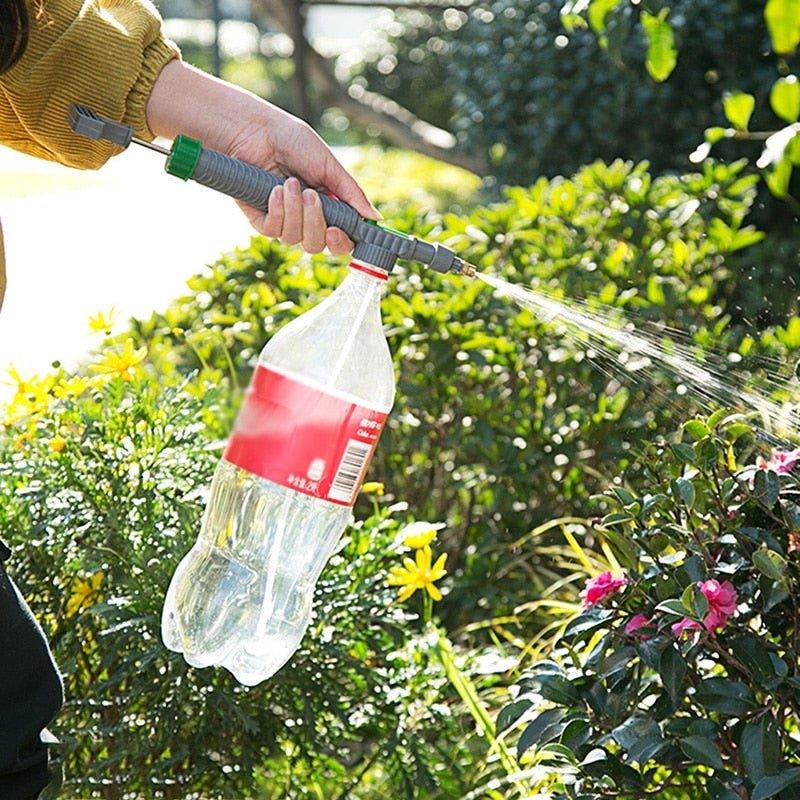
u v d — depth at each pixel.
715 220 4.78
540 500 4.30
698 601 2.36
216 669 3.06
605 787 2.49
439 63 12.60
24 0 2.11
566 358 4.19
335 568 3.25
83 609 3.19
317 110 16.22
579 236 4.80
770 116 6.30
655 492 2.69
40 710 2.24
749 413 3.09
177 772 3.15
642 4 3.08
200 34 16.97
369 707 3.27
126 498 3.19
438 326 4.27
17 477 3.30
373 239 2.33
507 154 7.47
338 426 2.15
